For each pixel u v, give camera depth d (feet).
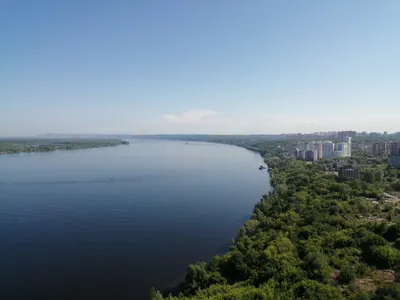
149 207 488.85
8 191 585.22
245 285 213.87
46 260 311.88
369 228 280.31
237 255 248.32
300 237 283.38
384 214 343.67
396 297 165.99
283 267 216.54
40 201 515.91
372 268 210.18
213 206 496.64
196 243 350.84
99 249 335.88
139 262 307.17
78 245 346.13
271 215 377.09
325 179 554.87
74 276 282.77
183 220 427.74
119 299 249.34
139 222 419.74
